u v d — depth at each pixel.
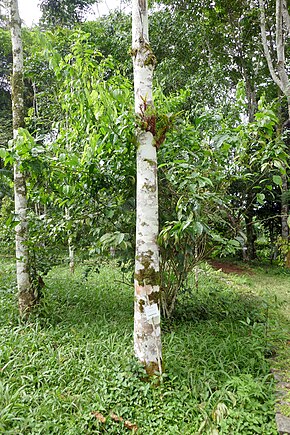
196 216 3.19
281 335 4.13
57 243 4.72
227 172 4.29
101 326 4.25
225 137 3.78
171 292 4.61
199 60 10.62
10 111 14.13
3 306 4.89
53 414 2.54
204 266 9.02
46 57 3.94
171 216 4.09
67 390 2.87
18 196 4.54
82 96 3.68
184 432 2.44
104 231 4.07
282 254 11.85
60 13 10.01
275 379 3.13
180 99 4.77
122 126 3.49
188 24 10.20
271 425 2.51
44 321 4.32
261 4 7.35
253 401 2.73
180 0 10.48
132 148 3.73
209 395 2.83
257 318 4.84
